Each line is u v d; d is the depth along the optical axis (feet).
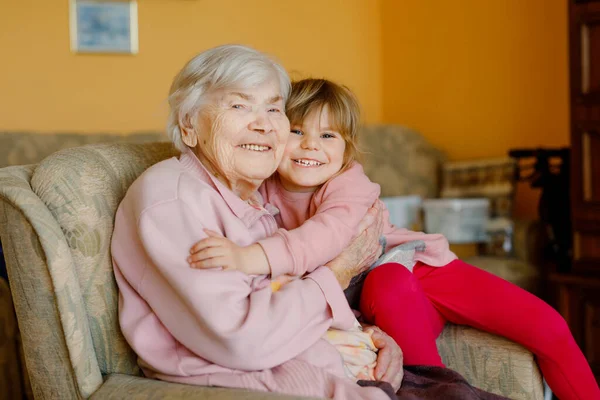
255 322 3.20
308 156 4.38
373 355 3.86
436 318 4.67
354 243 4.21
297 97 4.50
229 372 3.28
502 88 11.00
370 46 12.59
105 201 3.74
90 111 10.52
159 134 9.50
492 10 11.07
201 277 3.22
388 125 11.39
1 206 3.36
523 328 4.37
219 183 3.79
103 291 3.62
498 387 4.45
